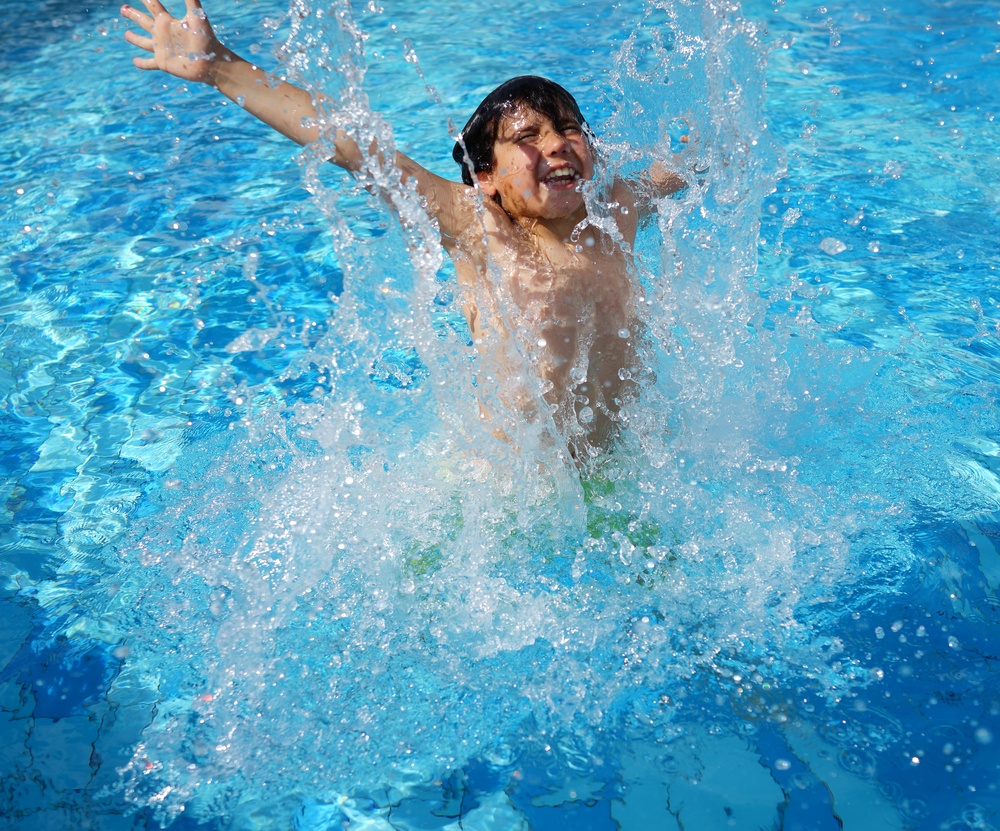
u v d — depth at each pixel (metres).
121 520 2.11
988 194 3.46
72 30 5.91
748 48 2.14
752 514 1.96
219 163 3.99
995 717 1.54
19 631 1.80
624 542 1.91
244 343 2.29
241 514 2.10
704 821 1.39
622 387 2.10
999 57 4.68
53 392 2.59
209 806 1.45
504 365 2.01
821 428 2.24
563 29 5.41
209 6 5.99
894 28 5.18
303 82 1.85
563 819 1.41
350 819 1.43
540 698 1.62
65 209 3.62
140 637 1.78
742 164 2.22
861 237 3.20
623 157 2.21
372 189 1.95
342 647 1.73
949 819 1.37
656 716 1.57
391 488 2.05
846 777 1.45
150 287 3.09
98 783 1.49
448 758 1.52
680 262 2.20
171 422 2.46
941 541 1.91
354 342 2.09
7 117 4.56
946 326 2.70
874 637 1.70
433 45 5.28
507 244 2.02
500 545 1.92
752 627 1.73
